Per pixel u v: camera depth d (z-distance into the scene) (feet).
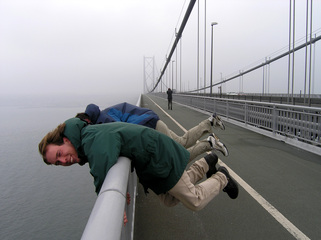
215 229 7.67
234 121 31.35
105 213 2.79
